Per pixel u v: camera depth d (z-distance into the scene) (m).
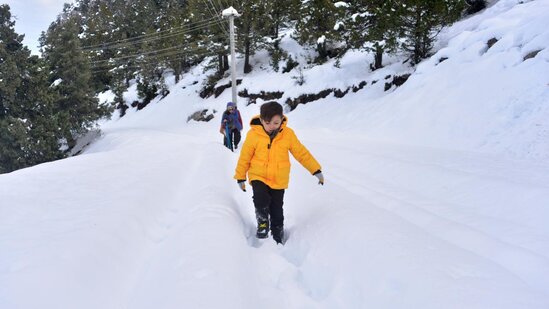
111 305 2.11
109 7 72.75
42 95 27.77
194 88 36.78
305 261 2.86
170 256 2.57
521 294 1.84
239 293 2.04
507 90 8.66
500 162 6.30
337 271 2.52
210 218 3.17
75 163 6.68
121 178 5.01
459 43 12.40
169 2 57.16
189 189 4.76
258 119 3.44
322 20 23.58
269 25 29.08
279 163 3.40
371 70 18.69
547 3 11.56
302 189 4.59
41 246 2.53
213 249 2.49
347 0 20.14
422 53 15.10
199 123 27.86
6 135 25.83
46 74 28.86
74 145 32.06
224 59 33.53
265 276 2.62
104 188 4.39
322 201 3.87
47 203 3.70
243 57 32.25
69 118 29.98
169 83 42.88
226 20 29.22
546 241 2.94
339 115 16.14
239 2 28.86
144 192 4.17
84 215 3.26
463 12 18.27
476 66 10.48
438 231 3.14
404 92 12.79
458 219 3.69
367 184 5.23
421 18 14.17
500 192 4.31
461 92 10.07
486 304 1.77
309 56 25.92
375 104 14.18
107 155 8.03
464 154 7.24
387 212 3.30
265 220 3.32
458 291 1.90
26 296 1.94
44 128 27.59
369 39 16.31
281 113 3.24
